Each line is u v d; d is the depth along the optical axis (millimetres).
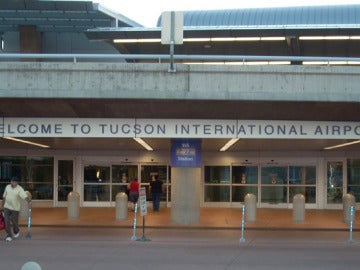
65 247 13914
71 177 26359
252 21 31547
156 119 17016
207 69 15297
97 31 28844
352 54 30484
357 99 15102
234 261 11922
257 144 21594
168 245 14492
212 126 16984
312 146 22922
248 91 15258
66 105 15875
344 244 15172
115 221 20078
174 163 19391
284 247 14383
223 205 26188
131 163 26328
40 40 32906
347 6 31359
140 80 15289
